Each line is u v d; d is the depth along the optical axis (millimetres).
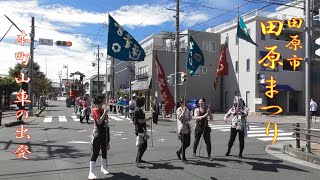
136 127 9398
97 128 8094
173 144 13938
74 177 8141
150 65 48500
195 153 10891
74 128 20828
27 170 8875
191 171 8820
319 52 10828
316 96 41719
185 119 9953
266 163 10023
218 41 48469
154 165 9555
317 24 27328
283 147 12180
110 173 8562
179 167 9312
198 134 10664
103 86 87375
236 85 44250
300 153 10883
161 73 12125
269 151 12406
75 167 9266
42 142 14383
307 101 11258
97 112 8039
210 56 48000
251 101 40812
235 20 44906
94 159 8000
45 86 70938
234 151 12273
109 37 9297
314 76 41969
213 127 22406
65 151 12023
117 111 37781
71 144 13797
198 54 12000
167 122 26703
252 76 40656
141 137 9281
